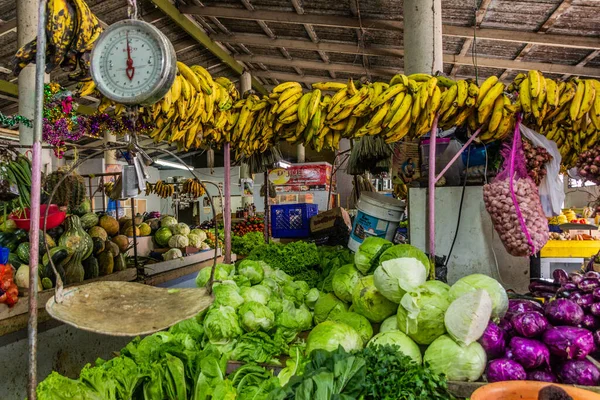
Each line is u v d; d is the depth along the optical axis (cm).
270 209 537
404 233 384
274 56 840
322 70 898
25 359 282
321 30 653
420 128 224
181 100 220
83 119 304
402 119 219
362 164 418
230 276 226
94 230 390
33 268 129
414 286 171
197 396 154
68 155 1302
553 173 216
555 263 409
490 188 208
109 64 150
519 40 530
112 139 1060
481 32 535
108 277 359
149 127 244
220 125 259
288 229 482
